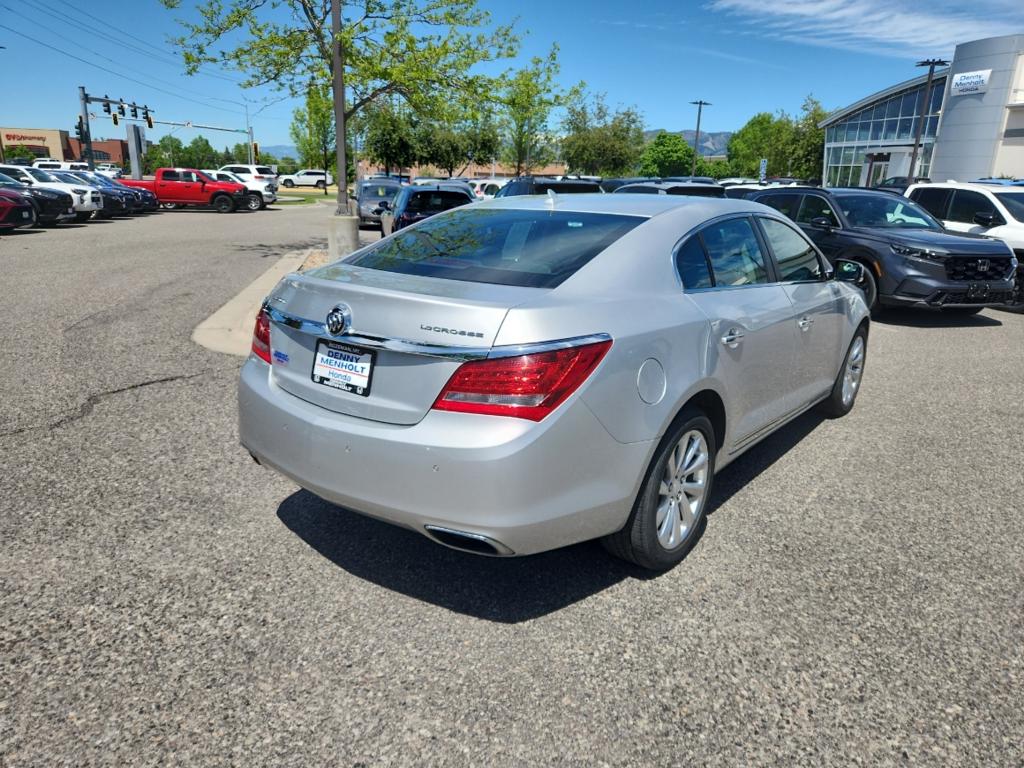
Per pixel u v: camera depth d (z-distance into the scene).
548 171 62.19
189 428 4.75
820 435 5.08
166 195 32.31
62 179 24.31
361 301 2.69
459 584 3.09
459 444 2.45
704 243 3.49
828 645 2.74
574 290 2.78
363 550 3.34
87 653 2.58
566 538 2.66
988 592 3.12
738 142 118.25
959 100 45.38
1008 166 43.78
